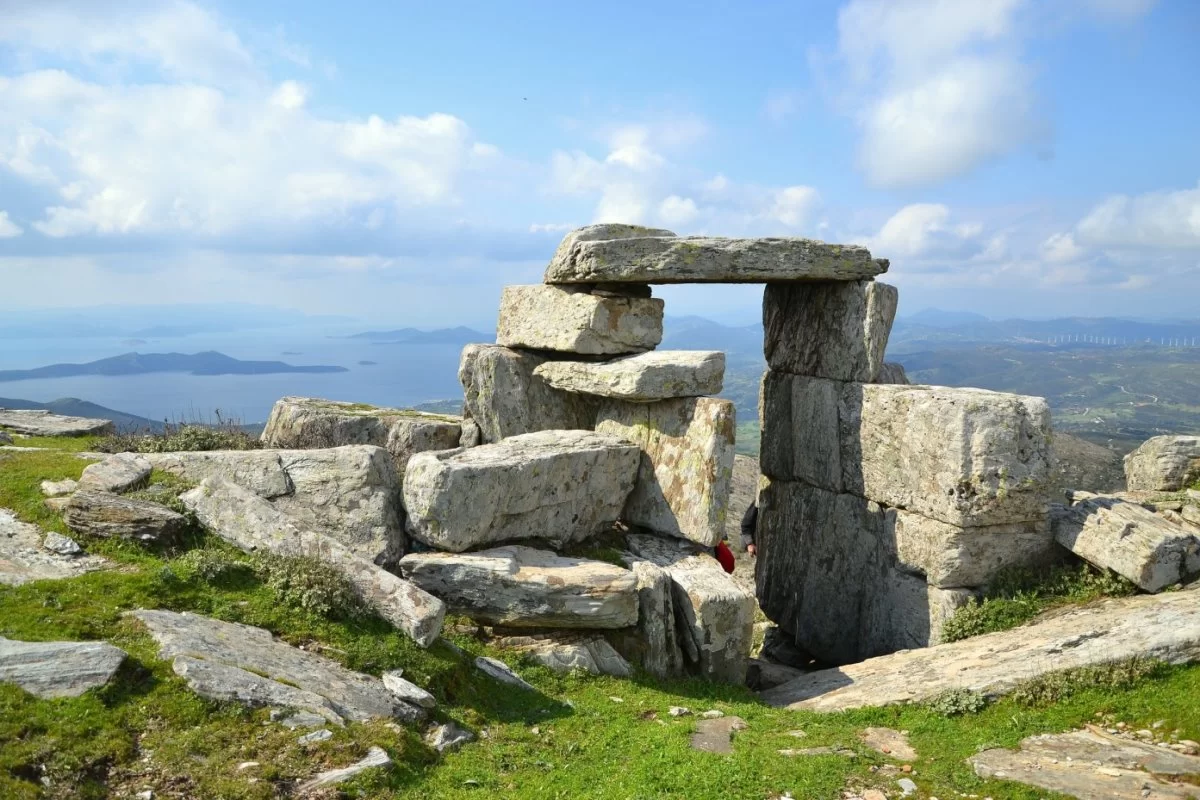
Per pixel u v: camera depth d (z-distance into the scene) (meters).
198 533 10.27
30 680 6.55
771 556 17.31
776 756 7.79
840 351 15.35
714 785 7.06
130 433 16.62
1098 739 7.93
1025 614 11.90
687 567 12.20
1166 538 11.19
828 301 15.68
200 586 8.98
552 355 15.81
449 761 7.44
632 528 14.08
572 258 14.41
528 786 7.15
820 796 6.92
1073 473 20.19
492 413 15.36
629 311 14.66
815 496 15.98
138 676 7.00
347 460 11.36
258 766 6.43
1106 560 11.73
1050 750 7.75
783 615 16.86
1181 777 7.02
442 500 10.69
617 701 9.56
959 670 9.95
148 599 8.45
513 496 11.51
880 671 11.11
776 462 17.25
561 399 15.80
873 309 14.61
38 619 7.54
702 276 14.14
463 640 10.05
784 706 10.62
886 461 13.95
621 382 13.39
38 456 12.85
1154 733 7.95
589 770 7.60
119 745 6.25
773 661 16.28
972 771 7.39
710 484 12.86
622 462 13.49
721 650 11.20
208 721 6.79
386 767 6.82
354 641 8.79
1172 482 14.76
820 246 14.70
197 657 7.38
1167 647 8.98
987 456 12.21
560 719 8.84
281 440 15.45
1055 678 9.02
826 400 15.49
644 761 7.68
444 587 10.37
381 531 10.90
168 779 6.14
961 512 12.27
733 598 11.20
